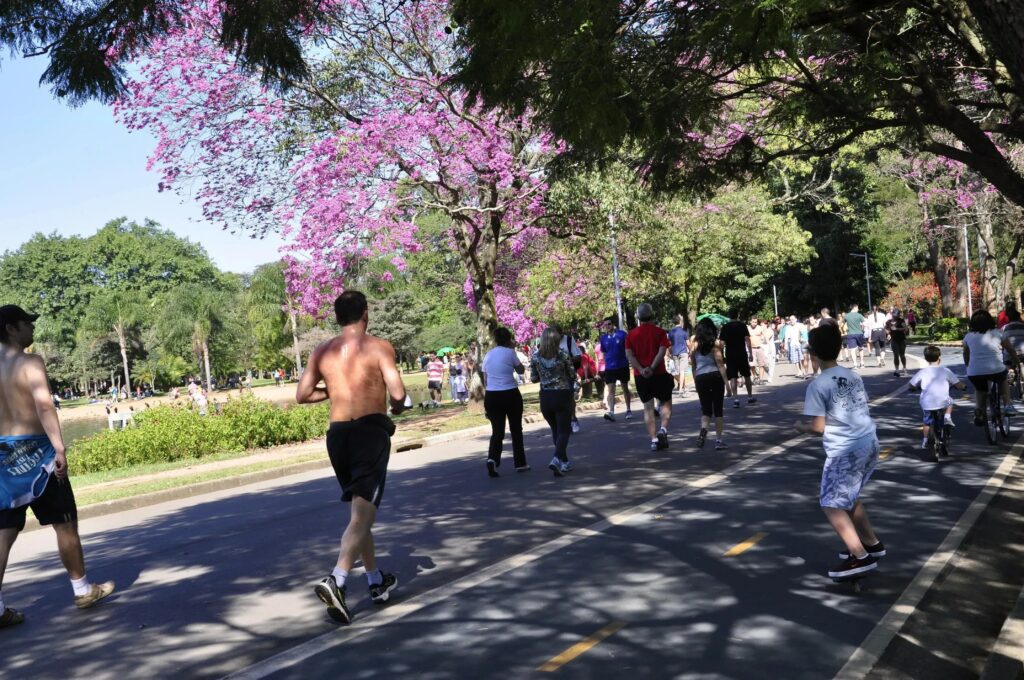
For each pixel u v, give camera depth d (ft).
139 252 365.20
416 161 70.13
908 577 20.58
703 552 23.39
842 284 217.56
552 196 76.18
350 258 72.13
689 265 123.34
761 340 96.84
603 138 25.82
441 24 66.59
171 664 17.75
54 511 22.71
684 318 131.03
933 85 33.50
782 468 35.99
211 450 74.13
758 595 19.60
